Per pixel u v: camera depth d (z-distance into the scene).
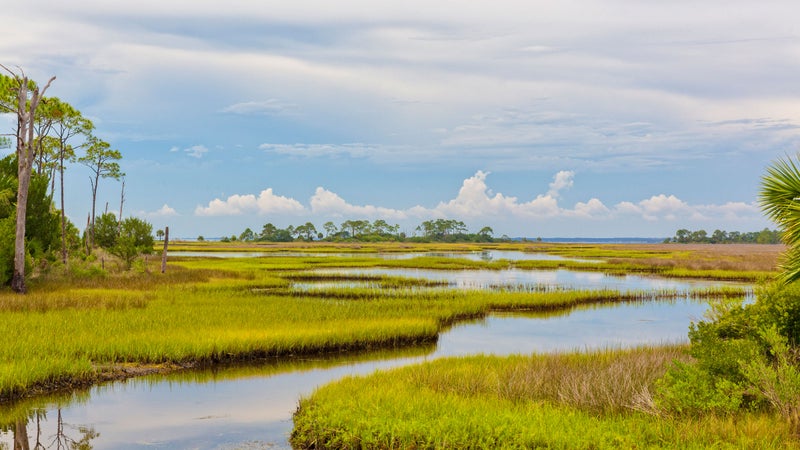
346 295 35.25
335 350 20.39
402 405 11.46
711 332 13.18
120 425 12.58
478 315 30.05
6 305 23.83
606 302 35.59
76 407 13.81
